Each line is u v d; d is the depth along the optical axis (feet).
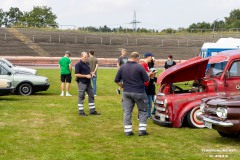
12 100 51.06
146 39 245.65
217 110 27.53
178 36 258.98
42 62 161.27
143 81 30.78
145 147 27.09
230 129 26.84
